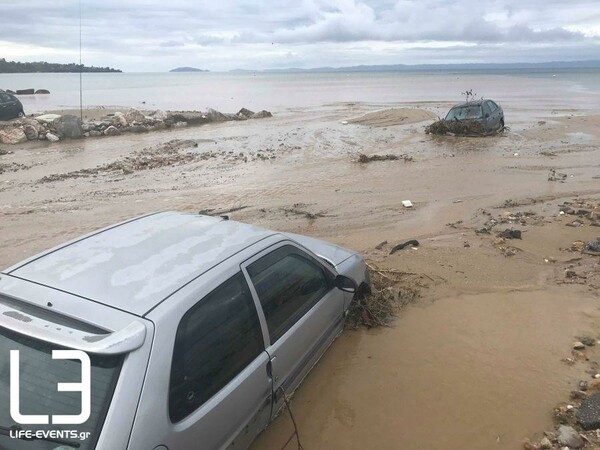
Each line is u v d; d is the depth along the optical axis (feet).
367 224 30.53
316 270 15.05
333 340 16.35
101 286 9.91
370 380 15.37
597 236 26.73
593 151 54.54
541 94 177.17
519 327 18.25
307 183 41.81
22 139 71.77
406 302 20.18
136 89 287.07
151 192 39.58
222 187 40.83
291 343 12.84
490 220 30.42
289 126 86.53
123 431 8.10
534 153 54.34
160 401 8.74
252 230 13.67
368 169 47.39
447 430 13.34
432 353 16.75
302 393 14.75
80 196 38.58
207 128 87.56
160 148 63.67
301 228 29.96
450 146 60.90
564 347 16.94
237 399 10.59
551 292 20.81
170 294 9.84
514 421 13.60
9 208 35.35
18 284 9.92
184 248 11.91
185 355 9.50
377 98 173.27
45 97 194.08
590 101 137.49
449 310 19.61
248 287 11.66
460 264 23.66
